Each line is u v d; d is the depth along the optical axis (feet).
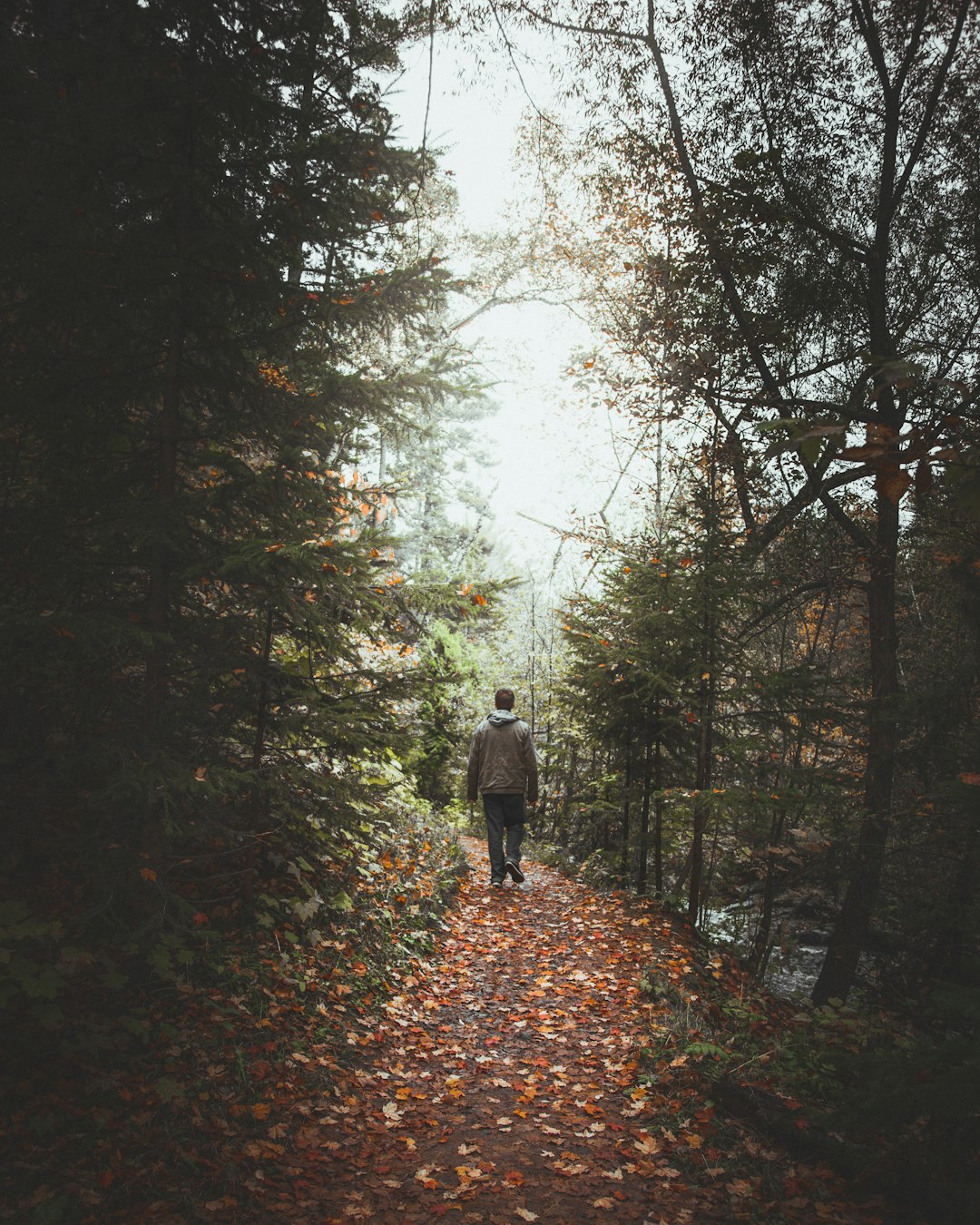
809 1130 12.46
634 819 33.73
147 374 13.92
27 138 13.01
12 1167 9.27
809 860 27.17
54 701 13.35
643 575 25.82
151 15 13.35
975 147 29.17
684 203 31.48
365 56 17.72
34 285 12.09
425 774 40.55
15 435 13.65
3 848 13.84
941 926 22.17
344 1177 10.77
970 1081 9.70
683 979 19.49
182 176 13.21
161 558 13.32
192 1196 9.64
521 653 56.44
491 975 19.38
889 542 28.07
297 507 14.53
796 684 23.72
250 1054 12.55
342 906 17.21
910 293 30.04
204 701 13.53
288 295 14.32
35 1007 10.19
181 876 15.99
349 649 16.30
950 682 22.94
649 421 31.73
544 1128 12.64
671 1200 11.00
